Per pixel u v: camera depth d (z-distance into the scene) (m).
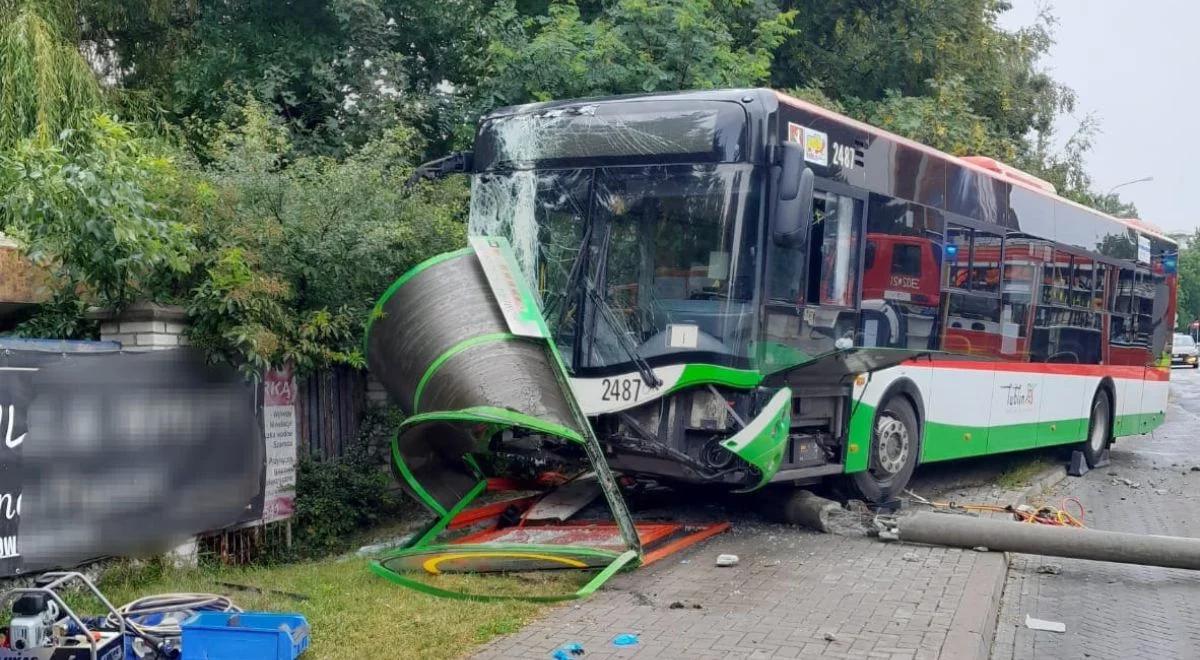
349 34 15.76
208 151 12.57
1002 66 25.00
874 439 10.77
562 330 9.36
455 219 12.30
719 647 6.37
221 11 16.02
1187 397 36.75
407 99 15.67
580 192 9.49
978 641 6.53
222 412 8.58
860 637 6.59
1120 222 16.80
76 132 10.20
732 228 8.86
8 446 6.73
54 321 8.66
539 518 9.48
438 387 8.62
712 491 11.27
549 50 14.79
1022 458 16.12
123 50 15.97
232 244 8.77
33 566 6.92
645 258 9.16
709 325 8.87
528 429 9.02
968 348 12.34
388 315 9.04
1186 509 12.73
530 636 6.55
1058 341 14.64
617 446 9.12
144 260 7.77
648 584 7.84
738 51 16.42
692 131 9.05
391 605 7.12
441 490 9.62
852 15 22.25
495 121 10.02
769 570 8.32
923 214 11.38
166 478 8.01
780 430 8.91
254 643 5.57
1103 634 7.58
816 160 9.61
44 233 7.60
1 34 12.46
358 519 10.22
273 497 9.30
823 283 9.73
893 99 20.45
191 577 8.01
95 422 7.41
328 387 10.35
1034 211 13.91
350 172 10.07
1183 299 101.94
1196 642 7.44
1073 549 8.80
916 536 9.14
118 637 5.56
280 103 15.66
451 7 16.33
